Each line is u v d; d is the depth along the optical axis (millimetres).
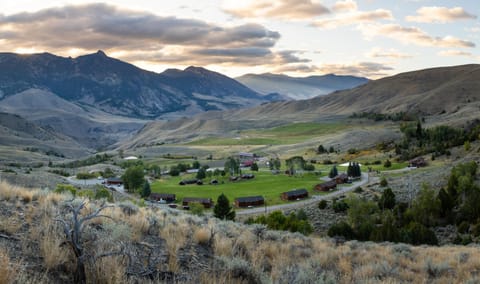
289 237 17469
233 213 63062
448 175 77875
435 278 12445
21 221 8891
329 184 106062
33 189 13242
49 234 7652
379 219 58031
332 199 85500
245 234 13633
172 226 11930
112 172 159375
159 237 10727
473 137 126375
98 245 7609
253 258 10391
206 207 95312
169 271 7984
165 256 8945
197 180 133500
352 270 12211
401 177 99250
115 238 8359
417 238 36688
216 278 8094
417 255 17203
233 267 8617
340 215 68438
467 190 58188
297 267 10023
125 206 14148
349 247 18281
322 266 12117
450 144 133000
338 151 195875
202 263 9203
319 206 75938
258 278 8586
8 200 11109
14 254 6770
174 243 9750
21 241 7508
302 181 123062
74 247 6602
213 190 115625
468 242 38312
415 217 54562
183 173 164750
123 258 7570
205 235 11367
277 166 150875
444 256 16953
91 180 145000
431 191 58281
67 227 6758
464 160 91250
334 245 18781
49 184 65438
